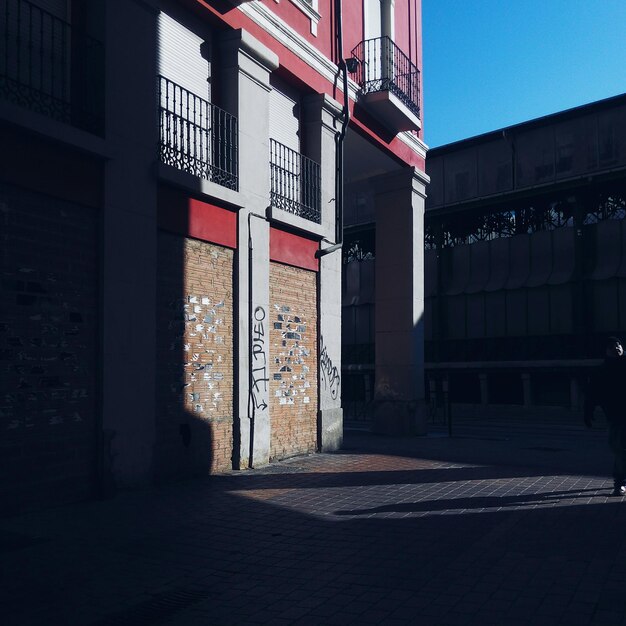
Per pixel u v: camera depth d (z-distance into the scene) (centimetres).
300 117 1325
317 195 1317
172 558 545
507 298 3100
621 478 793
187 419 949
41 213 742
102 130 820
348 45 1484
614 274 2789
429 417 2777
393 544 587
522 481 918
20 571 505
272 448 1145
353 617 416
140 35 884
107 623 407
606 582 475
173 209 931
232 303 1053
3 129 693
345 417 2819
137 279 857
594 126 2927
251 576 499
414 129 1677
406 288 1723
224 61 1080
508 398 3089
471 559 538
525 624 400
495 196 3067
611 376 792
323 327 1305
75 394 771
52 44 770
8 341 695
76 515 700
